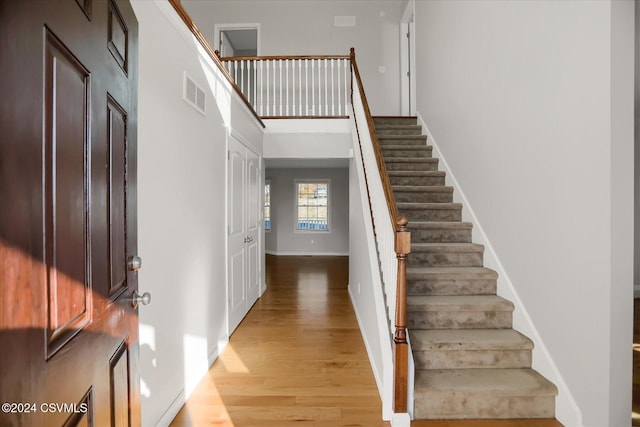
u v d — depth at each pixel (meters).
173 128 2.16
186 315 2.35
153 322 1.89
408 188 3.88
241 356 3.01
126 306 1.18
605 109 1.76
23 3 0.59
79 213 0.83
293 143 5.31
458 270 2.91
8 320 0.56
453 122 3.99
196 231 2.54
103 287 0.97
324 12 6.90
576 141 1.97
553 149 2.18
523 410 2.11
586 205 1.90
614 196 1.74
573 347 2.00
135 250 1.28
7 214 0.56
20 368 0.59
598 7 1.81
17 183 0.59
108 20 1.01
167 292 2.06
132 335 1.25
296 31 6.90
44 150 0.67
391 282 2.38
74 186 0.80
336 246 9.52
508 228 2.73
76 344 0.80
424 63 5.24
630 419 1.76
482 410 2.12
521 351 2.36
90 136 0.88
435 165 4.41
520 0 2.55
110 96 1.03
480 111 3.26
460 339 2.37
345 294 5.21
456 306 2.56
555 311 2.16
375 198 2.95
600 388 1.81
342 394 2.41
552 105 2.19
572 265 2.01
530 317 2.41
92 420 0.88
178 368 2.21
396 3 6.84
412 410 2.11
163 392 2.01
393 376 2.09
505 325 2.59
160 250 1.97
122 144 1.15
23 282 0.60
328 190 9.52
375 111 6.89
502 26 2.83
